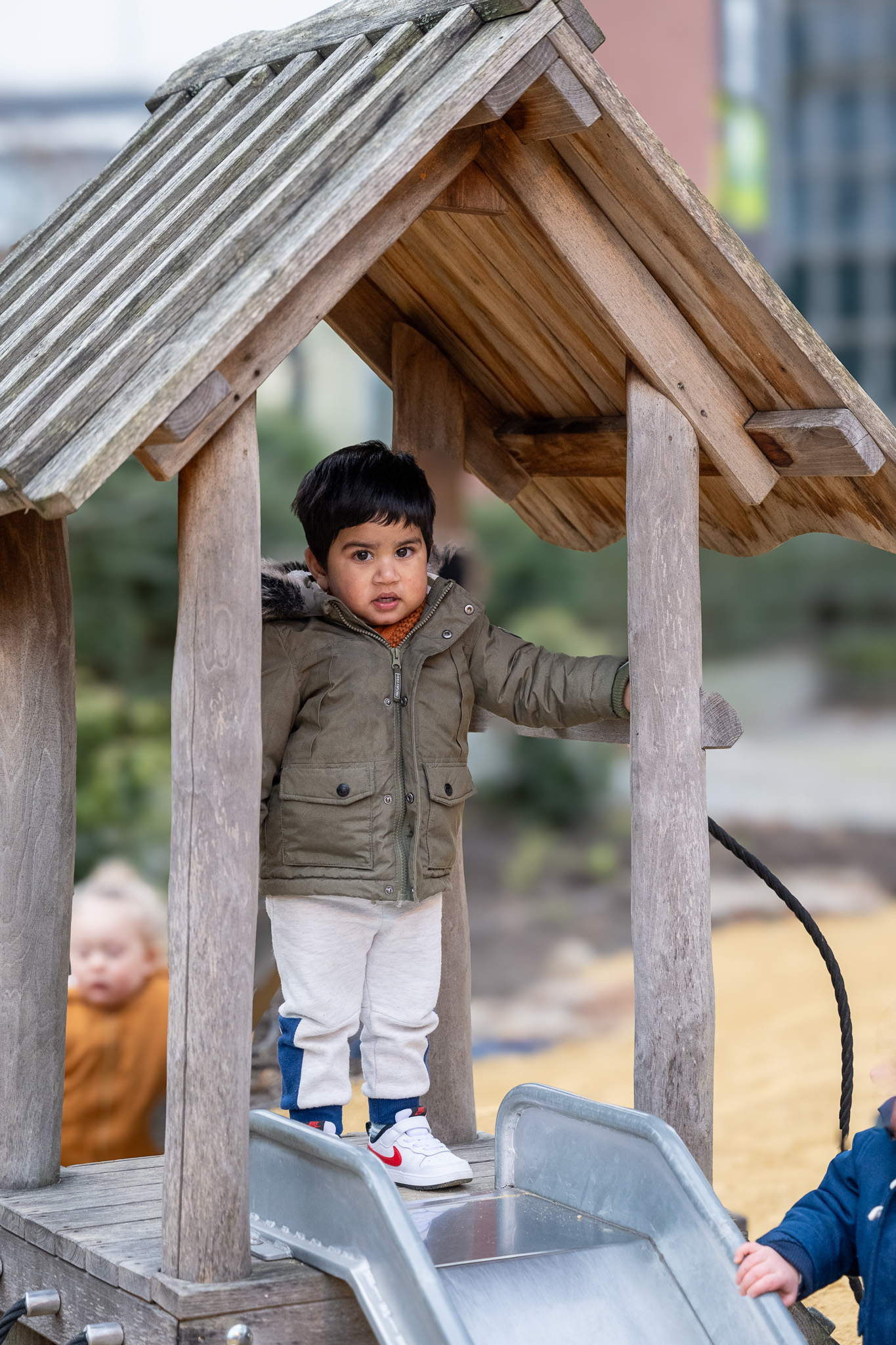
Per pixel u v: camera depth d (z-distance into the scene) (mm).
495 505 21719
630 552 4234
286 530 17891
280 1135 3732
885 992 12336
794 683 24719
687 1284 3602
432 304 5000
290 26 4441
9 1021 4523
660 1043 4148
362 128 3615
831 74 25594
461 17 3752
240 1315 3459
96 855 13078
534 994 14430
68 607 4590
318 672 4340
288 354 3557
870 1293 3652
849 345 25766
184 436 3283
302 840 4305
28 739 4523
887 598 25141
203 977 3564
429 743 4398
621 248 4074
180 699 3594
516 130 3865
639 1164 3795
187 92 4645
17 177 19406
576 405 5047
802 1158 7430
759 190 25094
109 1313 3732
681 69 23047
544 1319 3471
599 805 20578
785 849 18406
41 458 3242
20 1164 4516
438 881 4426
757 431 4270
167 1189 3598
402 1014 4480
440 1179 4336
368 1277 3410
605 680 4355
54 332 3721
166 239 3773
